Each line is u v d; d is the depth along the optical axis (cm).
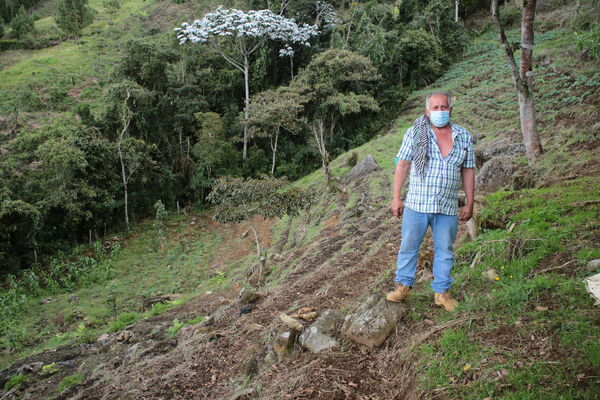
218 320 870
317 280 888
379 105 3159
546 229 474
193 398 536
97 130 2620
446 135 358
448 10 3697
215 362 620
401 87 3216
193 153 2905
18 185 2362
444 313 395
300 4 3503
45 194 2334
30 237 2194
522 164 1060
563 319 321
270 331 591
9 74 4128
